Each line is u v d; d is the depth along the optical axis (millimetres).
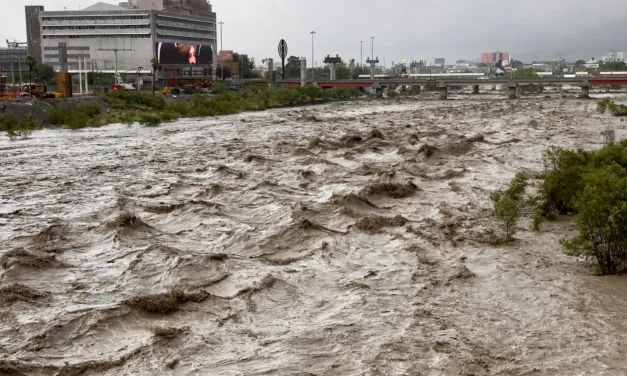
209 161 51312
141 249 25891
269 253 25938
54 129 82625
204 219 30922
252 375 15711
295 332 18141
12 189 39625
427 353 16750
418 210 33094
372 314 19391
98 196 37281
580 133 70312
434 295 20922
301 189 39438
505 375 15586
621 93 192625
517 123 85312
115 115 96375
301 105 146750
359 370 15875
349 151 56125
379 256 25297
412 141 62594
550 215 30328
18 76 185125
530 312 19375
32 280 22406
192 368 16109
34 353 16859
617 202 22266
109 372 15953
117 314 19000
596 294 20641
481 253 25344
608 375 15586
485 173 44562
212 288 21734
